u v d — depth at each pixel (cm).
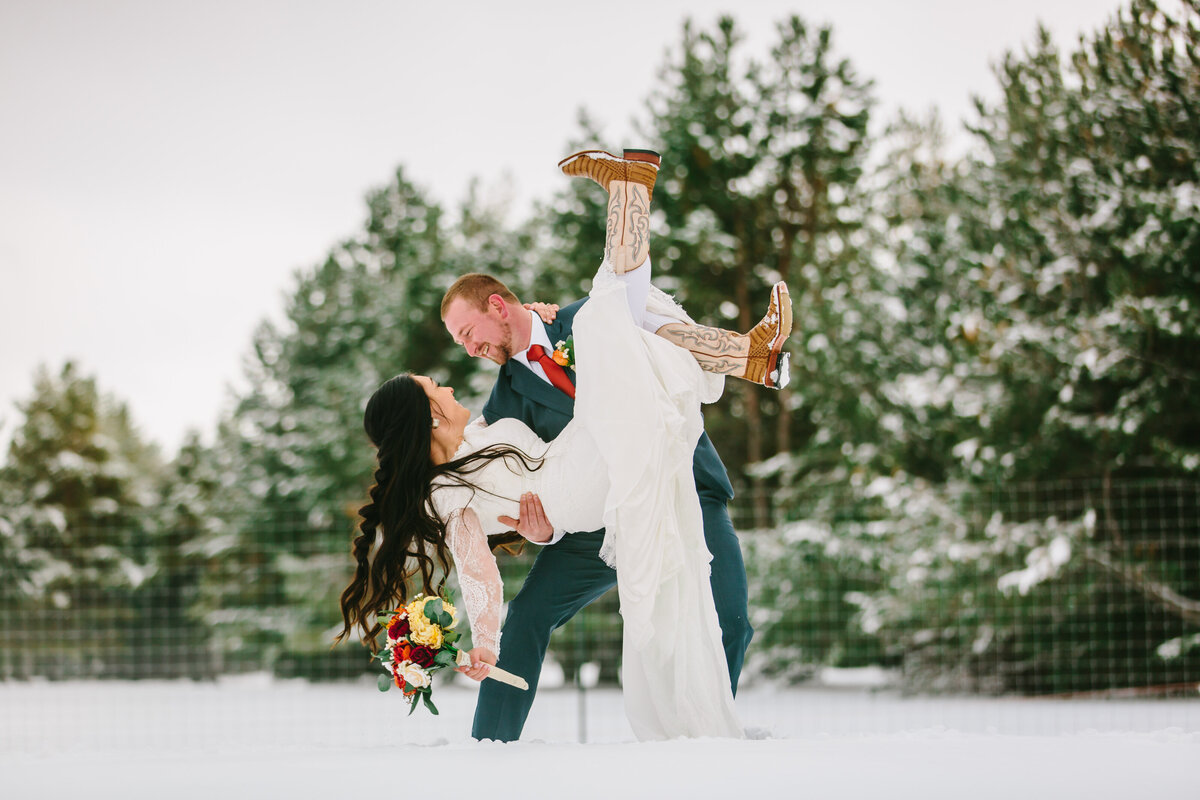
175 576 1998
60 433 2767
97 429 2848
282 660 1662
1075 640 1118
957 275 1409
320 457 1881
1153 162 1205
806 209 1980
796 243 1844
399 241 2459
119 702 1199
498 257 1991
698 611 262
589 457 266
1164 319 1085
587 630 1372
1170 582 1071
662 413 262
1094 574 1095
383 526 264
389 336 1995
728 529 308
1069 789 156
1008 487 1184
